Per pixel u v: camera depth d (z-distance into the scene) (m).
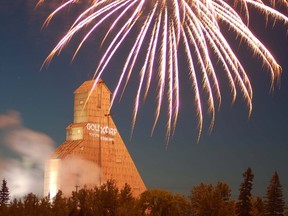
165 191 99.81
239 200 86.94
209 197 78.12
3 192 118.12
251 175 87.38
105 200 67.81
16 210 67.38
